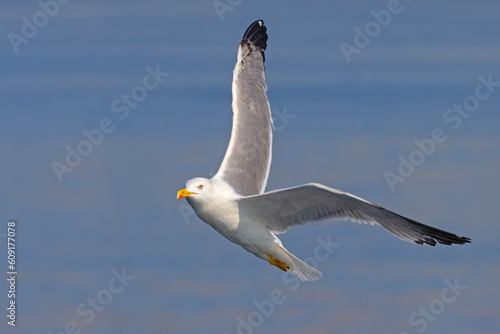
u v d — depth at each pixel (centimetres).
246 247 1361
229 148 1484
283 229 1324
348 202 1221
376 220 1243
